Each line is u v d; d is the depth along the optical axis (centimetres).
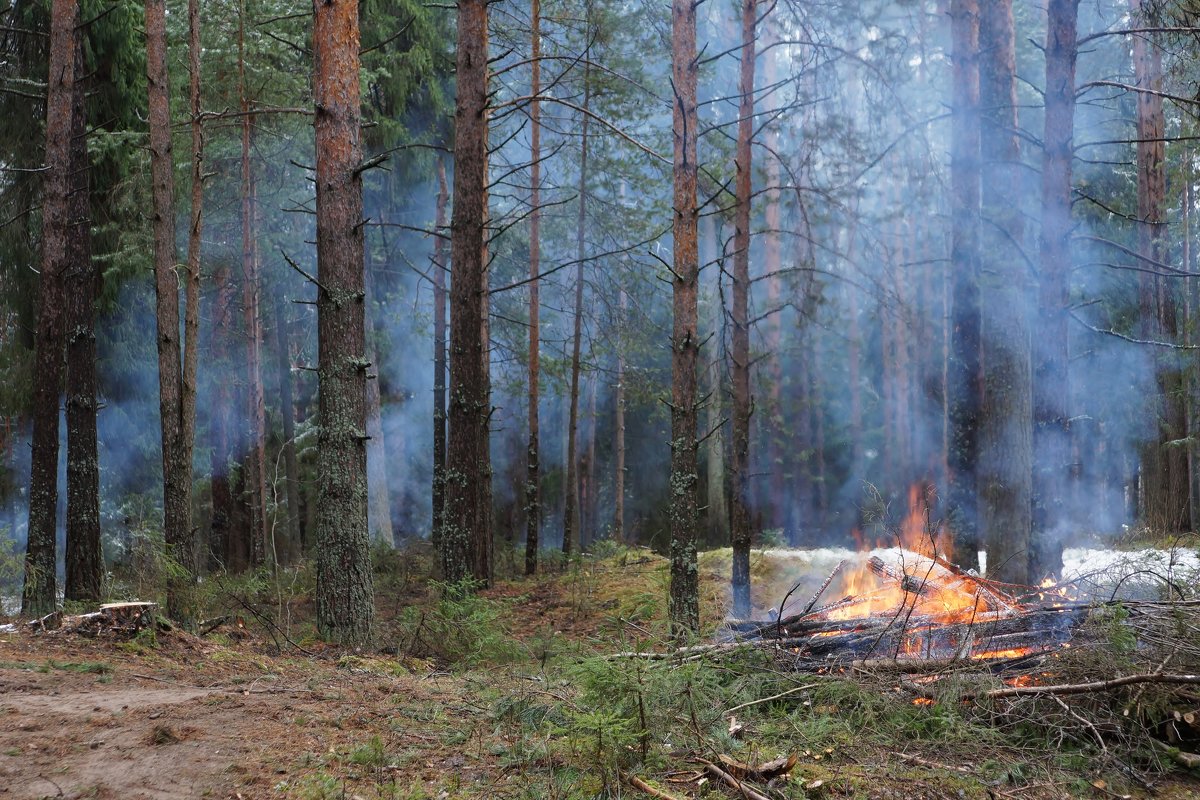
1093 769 514
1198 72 1036
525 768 486
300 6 1655
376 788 452
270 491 2205
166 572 979
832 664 634
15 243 1645
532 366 1795
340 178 904
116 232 1683
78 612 1043
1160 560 745
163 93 1125
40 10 1588
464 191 1328
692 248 956
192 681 670
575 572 1522
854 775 489
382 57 1958
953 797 470
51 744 492
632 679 548
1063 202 934
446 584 1230
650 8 1603
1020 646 629
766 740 541
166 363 1097
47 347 1175
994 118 995
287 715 563
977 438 1119
